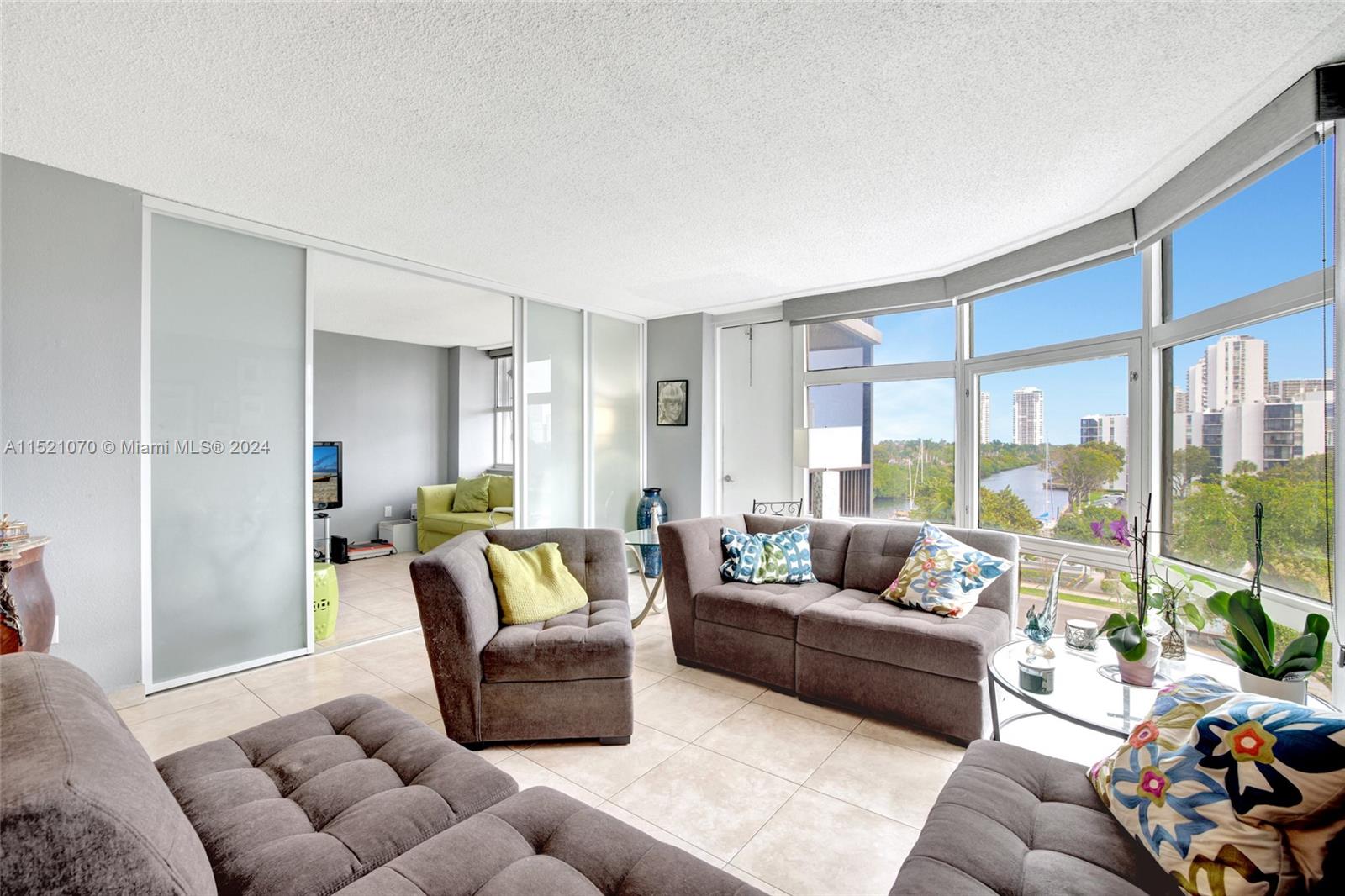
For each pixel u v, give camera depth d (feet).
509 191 8.91
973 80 6.23
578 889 3.50
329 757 4.84
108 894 2.20
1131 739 4.24
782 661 9.20
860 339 14.97
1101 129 7.24
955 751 7.52
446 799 4.32
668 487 17.80
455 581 7.43
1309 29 5.48
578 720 7.58
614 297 15.39
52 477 8.13
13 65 5.84
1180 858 3.36
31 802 2.10
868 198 9.20
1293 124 6.37
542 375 15.43
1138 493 9.87
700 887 3.51
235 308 9.97
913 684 7.93
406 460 23.15
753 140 7.45
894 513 14.43
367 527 22.02
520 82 6.23
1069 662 6.68
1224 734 3.47
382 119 6.93
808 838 5.83
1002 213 9.76
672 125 7.09
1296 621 6.93
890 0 5.08
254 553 10.20
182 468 9.40
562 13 5.20
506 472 24.30
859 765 7.18
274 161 7.96
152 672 9.08
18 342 7.88
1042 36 5.56
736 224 10.27
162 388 9.20
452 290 15.10
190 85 6.23
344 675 9.96
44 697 2.92
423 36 5.49
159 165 8.05
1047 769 4.75
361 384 21.86
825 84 6.29
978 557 8.94
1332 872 2.95
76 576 8.29
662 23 5.33
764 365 16.67
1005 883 3.52
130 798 2.41
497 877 3.57
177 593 9.35
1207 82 6.30
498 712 7.51
